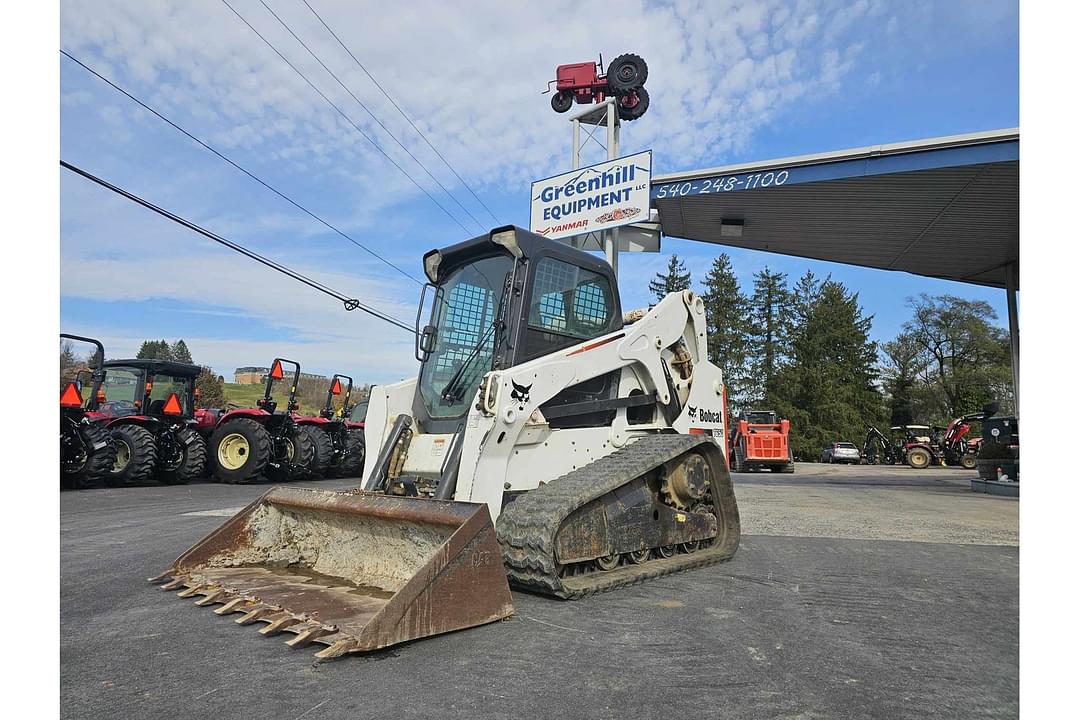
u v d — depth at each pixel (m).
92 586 4.31
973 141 9.54
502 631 3.34
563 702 2.50
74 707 2.44
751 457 24.33
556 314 4.94
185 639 3.20
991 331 48.94
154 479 13.18
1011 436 13.91
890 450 33.12
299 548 4.38
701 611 3.82
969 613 3.87
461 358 5.01
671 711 2.44
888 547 6.26
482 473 4.09
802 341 47.44
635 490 4.75
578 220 12.57
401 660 2.92
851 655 3.10
